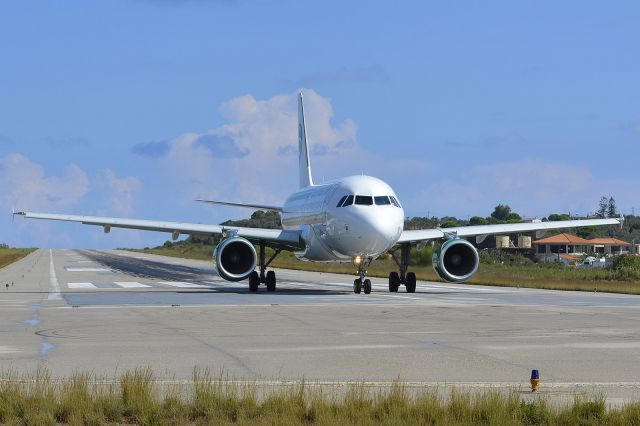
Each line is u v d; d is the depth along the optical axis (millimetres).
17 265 199500
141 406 25781
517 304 71000
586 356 37938
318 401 25969
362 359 37031
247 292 91500
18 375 32500
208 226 97500
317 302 73375
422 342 43125
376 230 83625
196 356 37969
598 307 67562
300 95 130250
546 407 25766
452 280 89750
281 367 34844
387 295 85500
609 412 25188
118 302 73562
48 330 49125
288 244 97062
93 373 33031
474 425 24250
